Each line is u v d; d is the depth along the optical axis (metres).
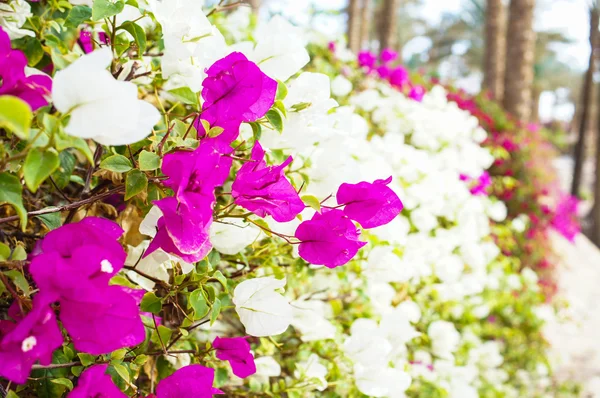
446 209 1.35
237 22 1.25
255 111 0.41
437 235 1.30
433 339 1.05
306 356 0.68
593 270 4.04
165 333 0.46
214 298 0.45
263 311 0.45
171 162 0.36
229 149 0.41
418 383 1.08
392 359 0.76
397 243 0.82
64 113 0.31
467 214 1.39
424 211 1.12
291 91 0.51
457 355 1.45
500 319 2.09
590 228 7.43
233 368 0.45
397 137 1.18
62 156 0.47
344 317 0.81
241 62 0.40
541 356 2.12
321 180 0.56
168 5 0.43
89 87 0.30
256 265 0.61
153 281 0.45
